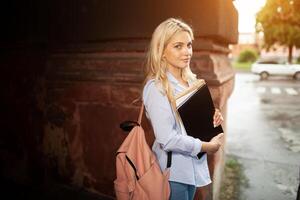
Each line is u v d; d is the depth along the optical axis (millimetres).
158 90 1678
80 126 3422
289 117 8719
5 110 4207
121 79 3006
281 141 6133
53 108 3621
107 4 3002
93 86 3240
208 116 1761
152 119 1696
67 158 3604
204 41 2631
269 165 4648
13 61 3986
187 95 1713
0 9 3980
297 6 18688
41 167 3895
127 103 3049
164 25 1710
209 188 2859
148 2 2783
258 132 6945
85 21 3168
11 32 3877
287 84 18016
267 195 3615
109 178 3307
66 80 3443
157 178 1721
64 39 3359
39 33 3562
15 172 4207
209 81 2604
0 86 4215
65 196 3535
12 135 4176
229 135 6684
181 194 1799
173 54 1705
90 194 3455
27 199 3617
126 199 1804
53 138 3697
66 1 3283
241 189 3766
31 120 3904
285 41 23219
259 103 11438
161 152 1815
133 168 1750
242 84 18375
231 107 10633
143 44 2887
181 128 1729
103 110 3219
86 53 3303
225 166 4547
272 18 21547
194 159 1804
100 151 3318
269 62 21406
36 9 3551
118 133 3156
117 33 2975
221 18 2578
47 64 3604
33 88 3801
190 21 2615
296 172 4352
